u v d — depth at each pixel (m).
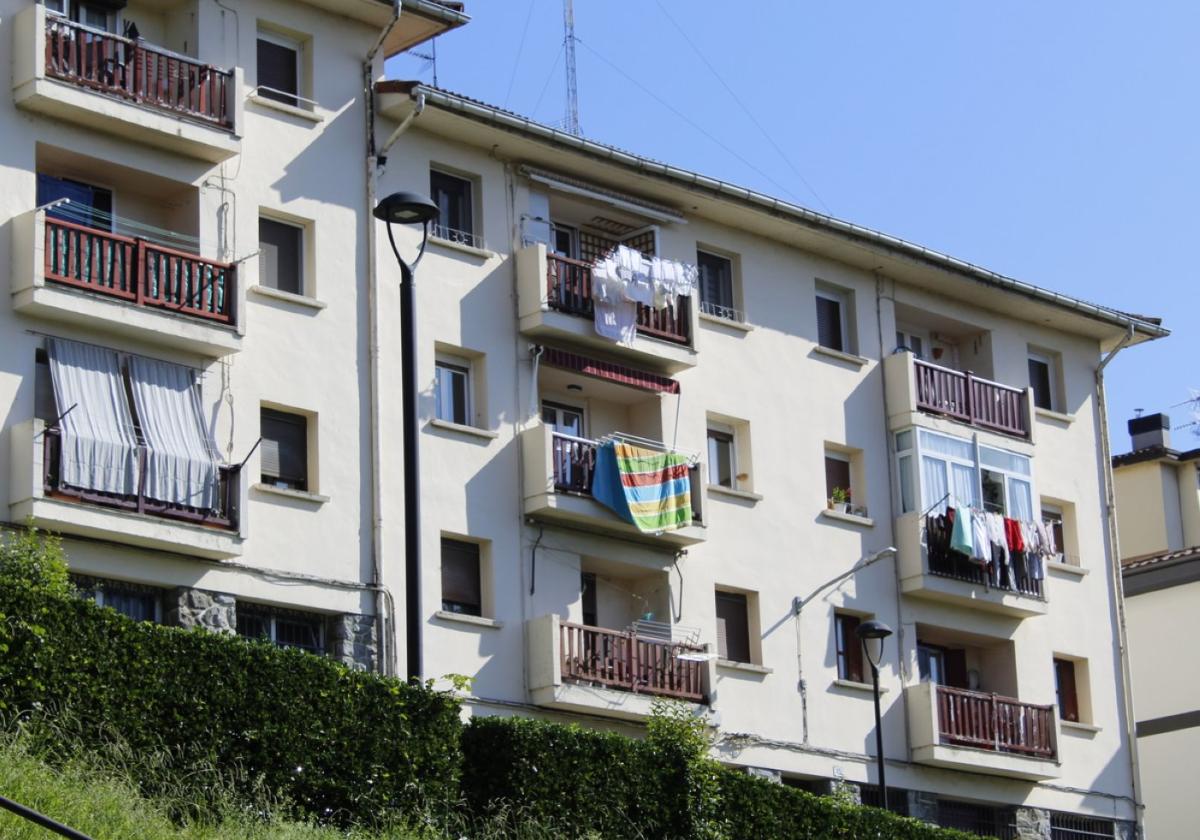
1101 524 49.16
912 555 44.19
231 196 35.34
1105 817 47.06
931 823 40.03
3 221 32.62
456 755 30.14
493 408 38.25
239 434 34.47
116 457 32.47
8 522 31.47
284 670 28.59
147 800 26.03
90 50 33.69
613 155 40.22
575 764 31.39
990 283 47.03
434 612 36.28
